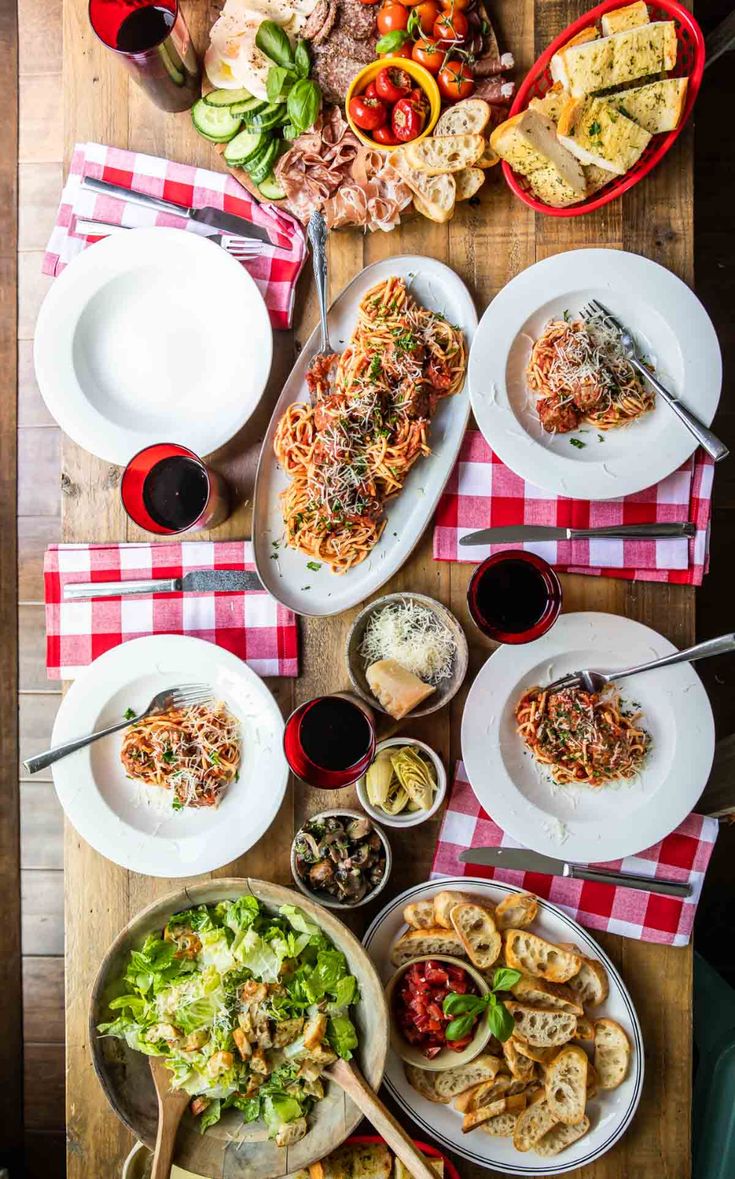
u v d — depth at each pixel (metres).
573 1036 1.55
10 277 2.20
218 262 1.60
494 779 1.59
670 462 1.56
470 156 1.53
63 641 1.72
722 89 2.30
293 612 1.68
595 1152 1.56
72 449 1.72
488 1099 1.57
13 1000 2.23
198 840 1.61
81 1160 1.65
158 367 1.67
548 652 1.58
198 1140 1.50
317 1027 1.46
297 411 1.63
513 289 1.56
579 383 1.52
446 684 1.62
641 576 1.65
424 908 1.58
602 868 1.64
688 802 1.58
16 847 2.21
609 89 1.53
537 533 1.61
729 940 2.26
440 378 1.60
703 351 1.56
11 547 2.25
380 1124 1.38
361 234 1.67
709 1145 1.74
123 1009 1.50
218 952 1.50
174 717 1.63
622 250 1.64
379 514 1.64
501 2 1.61
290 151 1.60
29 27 2.16
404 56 1.55
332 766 1.50
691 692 1.58
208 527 1.71
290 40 1.58
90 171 1.69
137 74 1.50
